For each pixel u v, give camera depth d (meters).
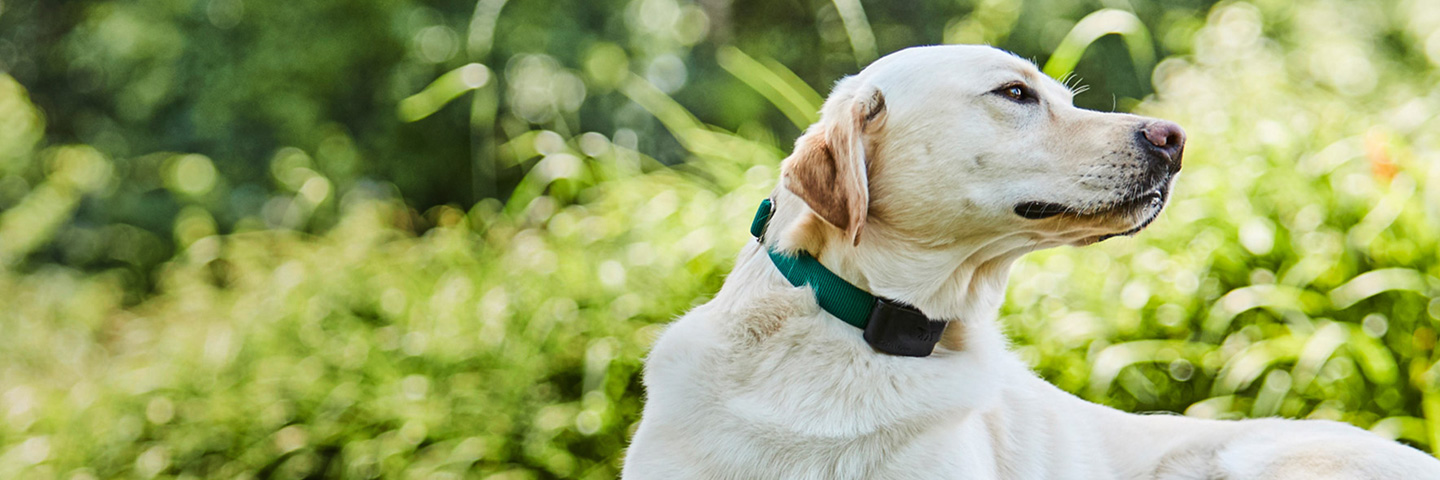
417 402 4.75
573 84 10.54
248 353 5.41
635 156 5.98
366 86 12.35
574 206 5.53
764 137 6.18
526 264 5.07
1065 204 2.77
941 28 13.27
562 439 4.63
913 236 2.86
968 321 3.02
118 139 13.14
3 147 10.28
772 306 2.87
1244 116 5.19
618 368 4.61
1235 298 4.20
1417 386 4.13
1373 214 4.30
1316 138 4.94
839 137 2.76
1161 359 4.25
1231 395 4.23
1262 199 4.61
